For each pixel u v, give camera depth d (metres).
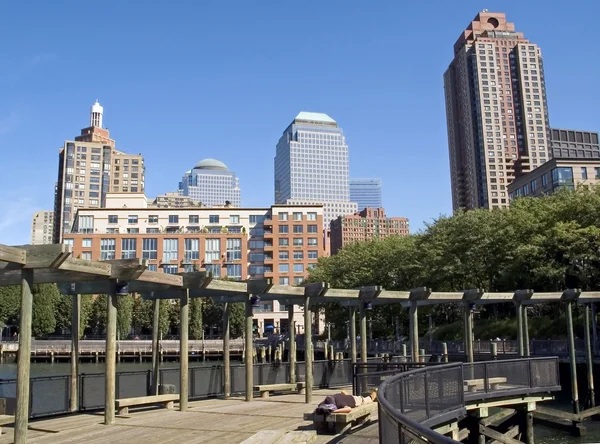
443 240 55.12
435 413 13.86
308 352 19.11
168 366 70.62
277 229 128.12
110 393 14.76
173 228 131.12
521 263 48.41
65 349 82.25
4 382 15.24
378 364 18.00
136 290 18.56
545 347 36.03
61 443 12.19
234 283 19.23
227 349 21.22
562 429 25.08
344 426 13.30
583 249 44.28
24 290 12.02
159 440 12.43
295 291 20.38
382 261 64.19
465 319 26.62
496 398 18.20
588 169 109.19
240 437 12.66
